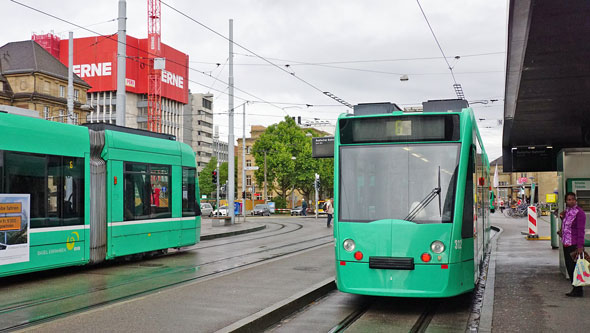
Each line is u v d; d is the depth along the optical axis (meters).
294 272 11.99
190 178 16.89
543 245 19.39
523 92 13.27
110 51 100.06
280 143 65.44
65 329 6.71
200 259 15.46
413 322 8.03
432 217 8.39
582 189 11.82
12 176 10.60
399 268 8.24
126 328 6.79
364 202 8.73
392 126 8.95
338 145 9.17
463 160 8.65
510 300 9.22
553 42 9.05
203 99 134.62
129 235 13.88
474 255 9.07
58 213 11.66
